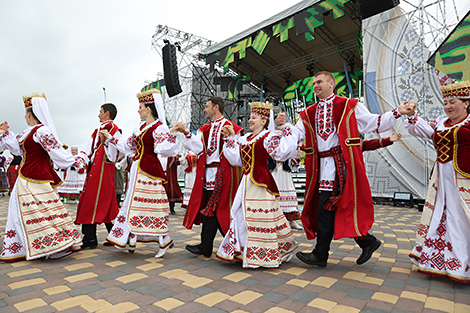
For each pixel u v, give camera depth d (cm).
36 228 286
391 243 385
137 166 312
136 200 304
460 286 231
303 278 249
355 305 195
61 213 304
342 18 1312
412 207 822
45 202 296
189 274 258
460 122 250
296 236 446
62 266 279
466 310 188
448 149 249
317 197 292
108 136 339
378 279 247
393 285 233
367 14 927
